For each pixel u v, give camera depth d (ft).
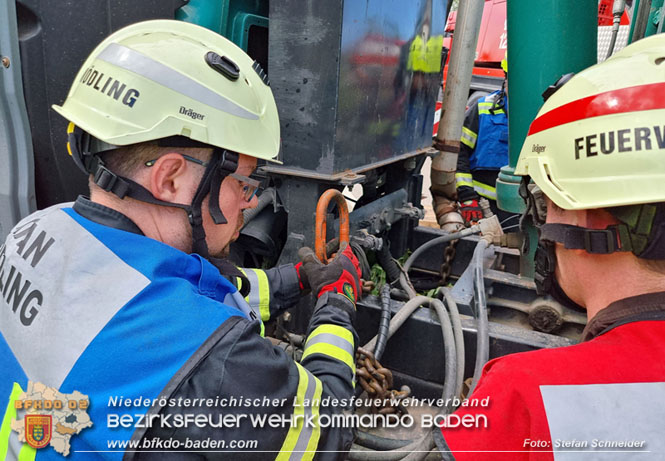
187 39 2.96
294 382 2.67
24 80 5.37
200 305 2.52
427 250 8.29
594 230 2.42
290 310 5.79
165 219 2.85
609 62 2.63
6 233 5.57
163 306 2.46
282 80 5.41
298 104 5.39
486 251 7.73
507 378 2.39
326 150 5.36
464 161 11.85
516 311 6.36
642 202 2.22
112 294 2.48
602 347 2.37
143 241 2.67
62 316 2.47
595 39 6.02
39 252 2.73
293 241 5.78
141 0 5.47
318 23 5.08
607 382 2.26
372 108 6.04
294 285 4.65
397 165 8.21
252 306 4.39
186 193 2.80
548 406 2.25
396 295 6.63
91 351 2.37
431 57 7.76
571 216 2.57
